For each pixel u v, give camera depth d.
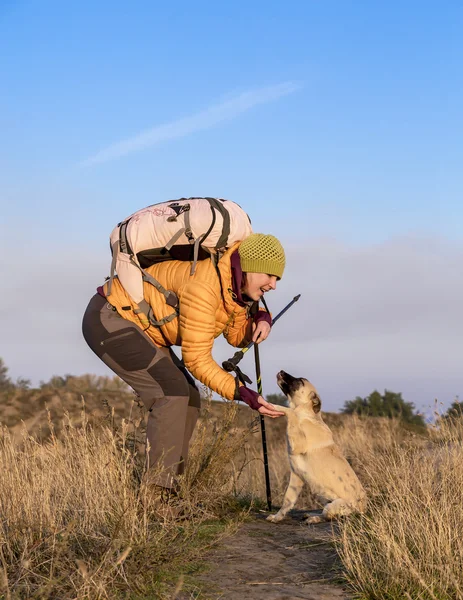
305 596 3.54
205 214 4.55
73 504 4.64
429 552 3.88
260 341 5.16
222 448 5.56
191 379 5.29
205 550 4.34
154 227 4.64
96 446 5.38
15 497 4.47
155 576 3.72
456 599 3.52
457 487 5.11
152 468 4.62
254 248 4.63
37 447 5.46
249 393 4.69
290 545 4.56
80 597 3.20
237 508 5.66
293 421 5.66
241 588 3.64
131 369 4.79
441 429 7.09
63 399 14.09
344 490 5.46
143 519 4.17
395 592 3.58
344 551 4.12
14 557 3.80
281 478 8.79
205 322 4.58
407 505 4.61
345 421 13.28
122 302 4.84
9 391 14.91
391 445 8.41
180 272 4.70
